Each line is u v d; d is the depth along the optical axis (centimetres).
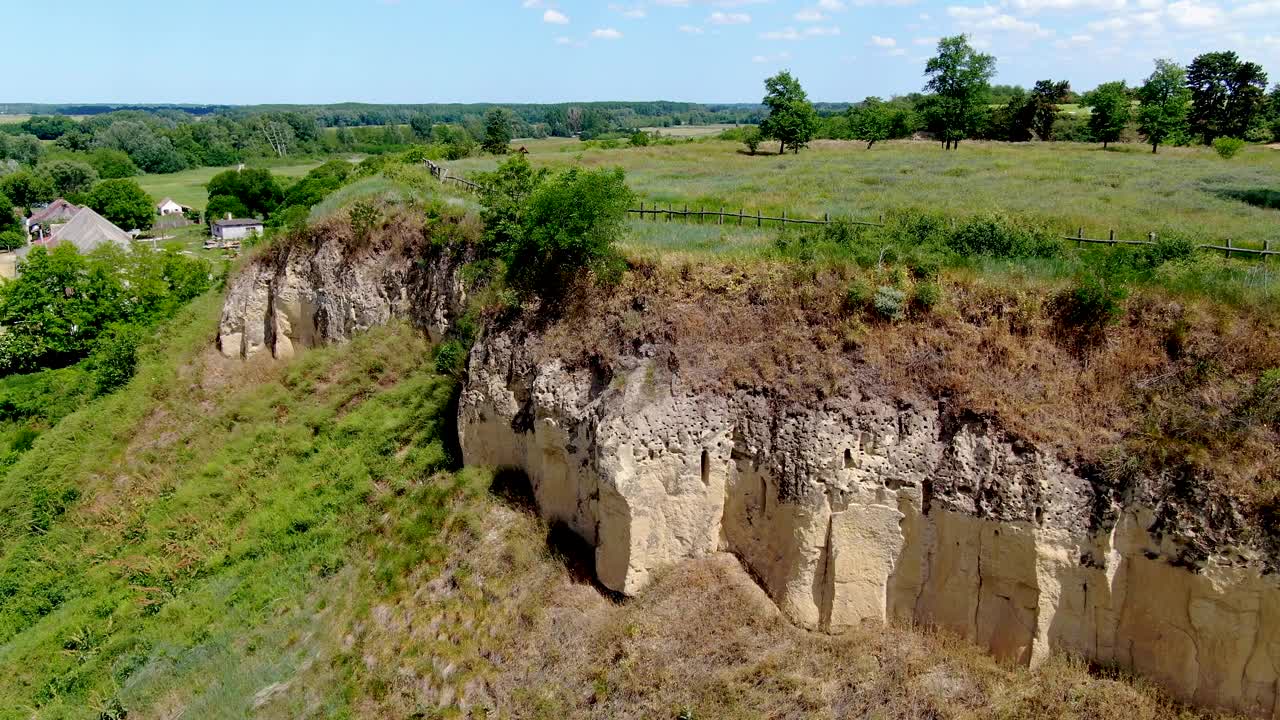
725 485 1756
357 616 1889
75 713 1866
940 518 1562
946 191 3500
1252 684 1342
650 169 4919
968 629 1546
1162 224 2577
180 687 1850
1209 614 1356
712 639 1623
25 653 2097
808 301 1778
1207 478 1378
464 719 1619
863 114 8050
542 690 1611
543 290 2095
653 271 1945
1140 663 1434
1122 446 1459
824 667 1547
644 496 1731
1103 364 1565
